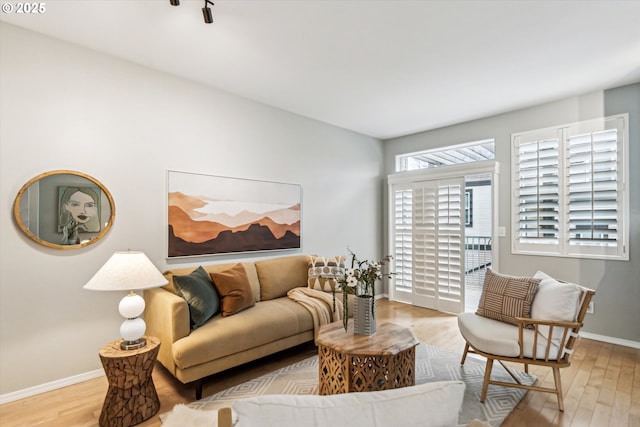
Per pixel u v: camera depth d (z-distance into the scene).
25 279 2.38
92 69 2.68
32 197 2.40
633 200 3.27
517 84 3.32
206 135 3.37
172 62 2.90
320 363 2.26
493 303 2.60
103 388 2.50
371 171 5.29
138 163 2.92
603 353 3.09
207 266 3.24
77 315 2.59
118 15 2.23
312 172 4.42
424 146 5.01
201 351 2.27
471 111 4.11
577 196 3.59
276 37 2.50
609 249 3.39
